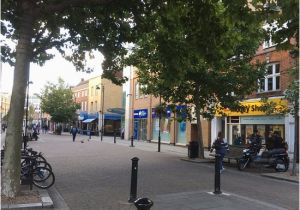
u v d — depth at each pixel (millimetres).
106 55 16469
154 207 9789
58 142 39500
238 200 10703
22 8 10844
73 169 17031
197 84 21500
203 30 12797
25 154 14211
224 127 31078
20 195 10305
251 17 10578
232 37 12805
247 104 27453
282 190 12984
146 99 45719
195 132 34938
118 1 13328
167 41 13727
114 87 70312
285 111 17922
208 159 22781
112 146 33938
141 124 47406
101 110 65188
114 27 15000
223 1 10719
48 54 17484
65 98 69562
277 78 25844
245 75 20844
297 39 10445
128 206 9945
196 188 12633
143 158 23062
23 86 10438
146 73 23062
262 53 26719
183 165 19641
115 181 13844
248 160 18828
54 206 9898
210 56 13234
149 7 13391
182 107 23516
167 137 40188
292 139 24062
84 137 57125
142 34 15227
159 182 13766
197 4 12516
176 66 13781
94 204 10164
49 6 10938
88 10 14461
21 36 10500
